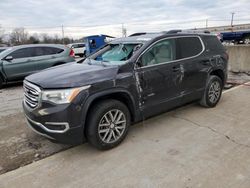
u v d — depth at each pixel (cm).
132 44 403
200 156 319
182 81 426
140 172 289
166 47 408
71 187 269
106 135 337
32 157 336
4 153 349
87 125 324
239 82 752
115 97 356
